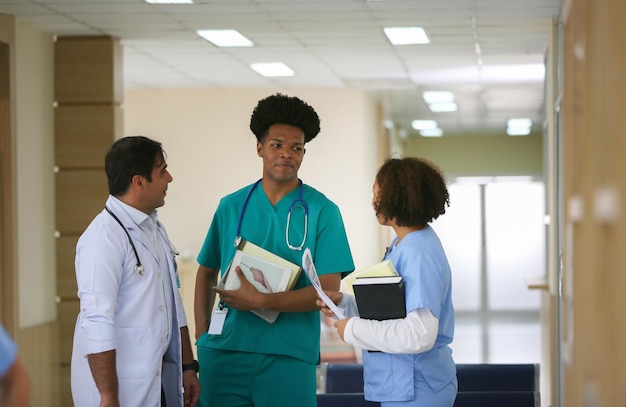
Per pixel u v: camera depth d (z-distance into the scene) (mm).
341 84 12438
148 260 3557
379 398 3314
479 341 15430
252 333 3889
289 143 3826
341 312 3340
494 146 20453
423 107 15203
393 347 3146
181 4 7160
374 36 8680
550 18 7762
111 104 8422
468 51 9617
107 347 3371
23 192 7750
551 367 8141
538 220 19641
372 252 14156
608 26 2326
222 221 3994
